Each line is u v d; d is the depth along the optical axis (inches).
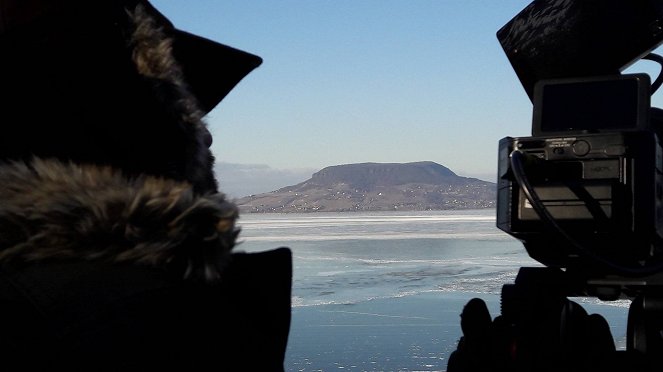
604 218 58.9
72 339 26.6
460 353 60.1
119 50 31.4
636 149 59.7
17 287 27.7
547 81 66.6
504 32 71.9
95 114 30.7
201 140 34.1
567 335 57.3
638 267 56.1
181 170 32.8
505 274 611.2
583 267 61.6
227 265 30.6
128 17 31.9
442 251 937.5
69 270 28.2
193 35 34.8
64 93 30.5
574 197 59.6
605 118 63.6
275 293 31.9
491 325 59.6
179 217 29.1
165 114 32.1
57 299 27.4
